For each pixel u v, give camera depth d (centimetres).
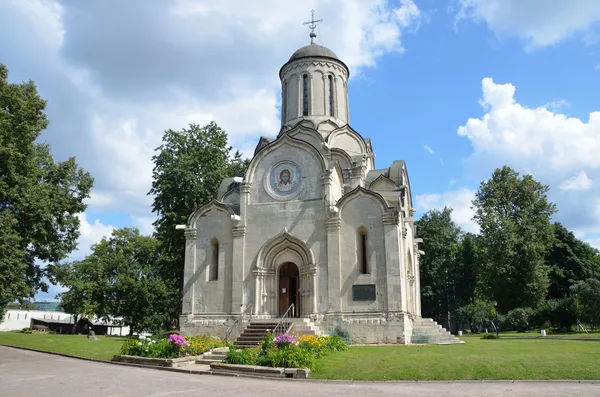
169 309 6619
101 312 6494
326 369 1877
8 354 2800
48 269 3922
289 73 4134
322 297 3072
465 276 6938
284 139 3422
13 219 3044
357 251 3086
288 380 1742
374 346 2733
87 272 6462
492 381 1611
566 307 5453
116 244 6744
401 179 3612
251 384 1623
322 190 3247
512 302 5841
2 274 2997
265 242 3269
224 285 3309
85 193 4050
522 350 2330
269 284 3234
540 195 6206
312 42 4306
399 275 2955
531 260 5747
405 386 1562
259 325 2950
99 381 1673
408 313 3144
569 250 6488
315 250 3164
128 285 6353
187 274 3412
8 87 3350
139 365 2197
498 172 6406
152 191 4366
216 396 1362
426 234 6975
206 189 4291
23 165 3338
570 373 1653
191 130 4556
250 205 3381
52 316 10031
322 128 3872
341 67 4159
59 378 1752
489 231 5953
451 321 7131
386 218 3064
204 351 2434
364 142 3934
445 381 1631
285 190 3341
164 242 4559
